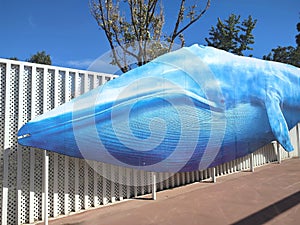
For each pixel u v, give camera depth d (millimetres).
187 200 6047
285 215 4824
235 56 8508
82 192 5672
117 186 6254
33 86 5145
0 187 4738
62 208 5371
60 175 5383
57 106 5430
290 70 10984
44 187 5031
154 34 10711
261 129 8938
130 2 10531
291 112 10828
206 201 5898
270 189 6781
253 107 8586
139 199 6309
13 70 4973
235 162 9727
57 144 4973
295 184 7293
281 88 10156
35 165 5082
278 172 9242
